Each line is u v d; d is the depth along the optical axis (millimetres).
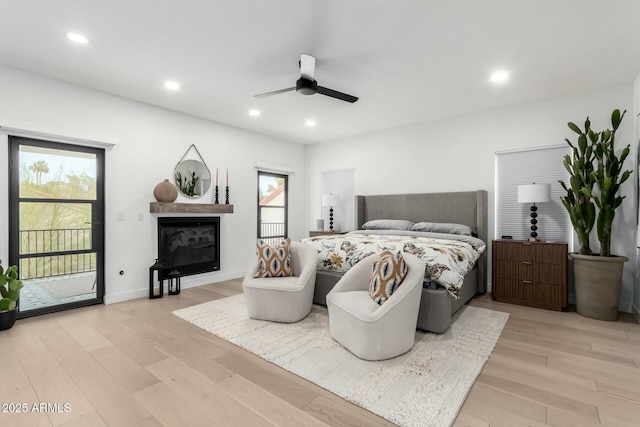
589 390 1853
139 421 1584
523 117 3998
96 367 2131
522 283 3586
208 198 4715
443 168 4660
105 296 3668
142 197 3996
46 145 3305
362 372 2055
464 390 1843
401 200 4980
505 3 2070
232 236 5074
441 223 4410
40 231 3283
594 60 2861
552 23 2289
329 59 2873
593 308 3113
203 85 3475
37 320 3076
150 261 4062
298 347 2434
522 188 3633
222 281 4871
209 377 2008
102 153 3699
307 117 4621
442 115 4500
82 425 1553
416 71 3109
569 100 3695
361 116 4559
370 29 2398
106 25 2350
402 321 2256
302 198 6422
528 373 2055
